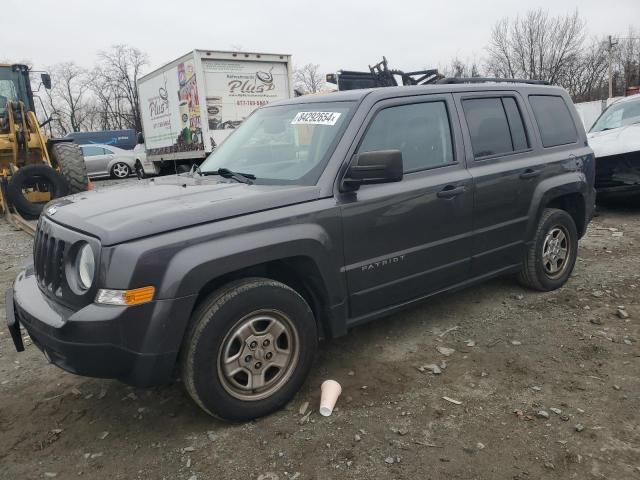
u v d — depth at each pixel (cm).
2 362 391
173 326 262
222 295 280
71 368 268
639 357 357
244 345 290
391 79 781
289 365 310
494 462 259
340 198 324
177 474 260
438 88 396
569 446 269
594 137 870
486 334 404
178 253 264
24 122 1034
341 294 329
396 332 413
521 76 4331
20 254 745
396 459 264
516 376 340
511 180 422
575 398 312
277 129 381
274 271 328
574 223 493
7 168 1089
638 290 483
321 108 369
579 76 4456
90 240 264
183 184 348
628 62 4634
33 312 282
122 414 315
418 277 371
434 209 370
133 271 253
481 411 302
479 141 412
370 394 324
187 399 328
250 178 351
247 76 1277
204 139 1245
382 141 353
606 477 246
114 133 3316
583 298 468
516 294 482
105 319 251
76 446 286
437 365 357
